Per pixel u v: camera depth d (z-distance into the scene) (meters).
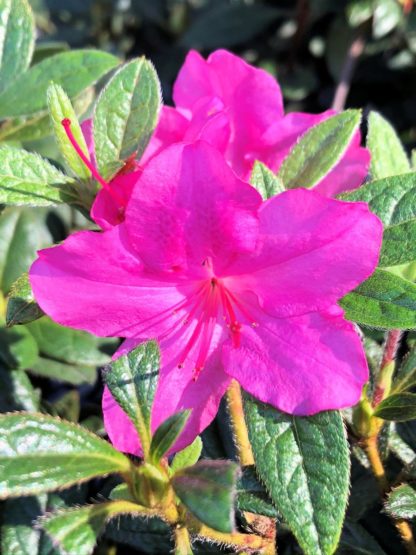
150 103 0.21
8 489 0.15
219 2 0.48
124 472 0.16
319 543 0.17
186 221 0.17
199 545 0.23
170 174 0.17
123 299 0.18
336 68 0.41
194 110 0.21
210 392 0.19
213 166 0.17
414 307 0.18
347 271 0.17
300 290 0.18
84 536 0.15
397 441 0.23
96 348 0.26
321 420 0.18
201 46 0.45
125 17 0.48
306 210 0.17
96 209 0.18
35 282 0.17
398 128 0.42
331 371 0.18
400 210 0.19
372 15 0.38
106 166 0.19
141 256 0.18
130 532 0.23
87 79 0.26
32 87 0.25
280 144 0.22
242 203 0.17
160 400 0.19
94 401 0.27
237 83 0.22
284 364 0.18
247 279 0.19
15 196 0.20
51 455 0.16
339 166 0.22
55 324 0.26
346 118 0.21
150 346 0.17
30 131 0.26
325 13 0.42
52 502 0.23
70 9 0.48
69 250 0.17
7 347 0.25
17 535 0.22
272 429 0.18
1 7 0.26
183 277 0.19
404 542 0.21
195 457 0.19
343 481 0.17
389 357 0.20
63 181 0.20
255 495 0.19
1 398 0.25
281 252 0.18
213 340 0.19
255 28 0.44
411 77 0.43
